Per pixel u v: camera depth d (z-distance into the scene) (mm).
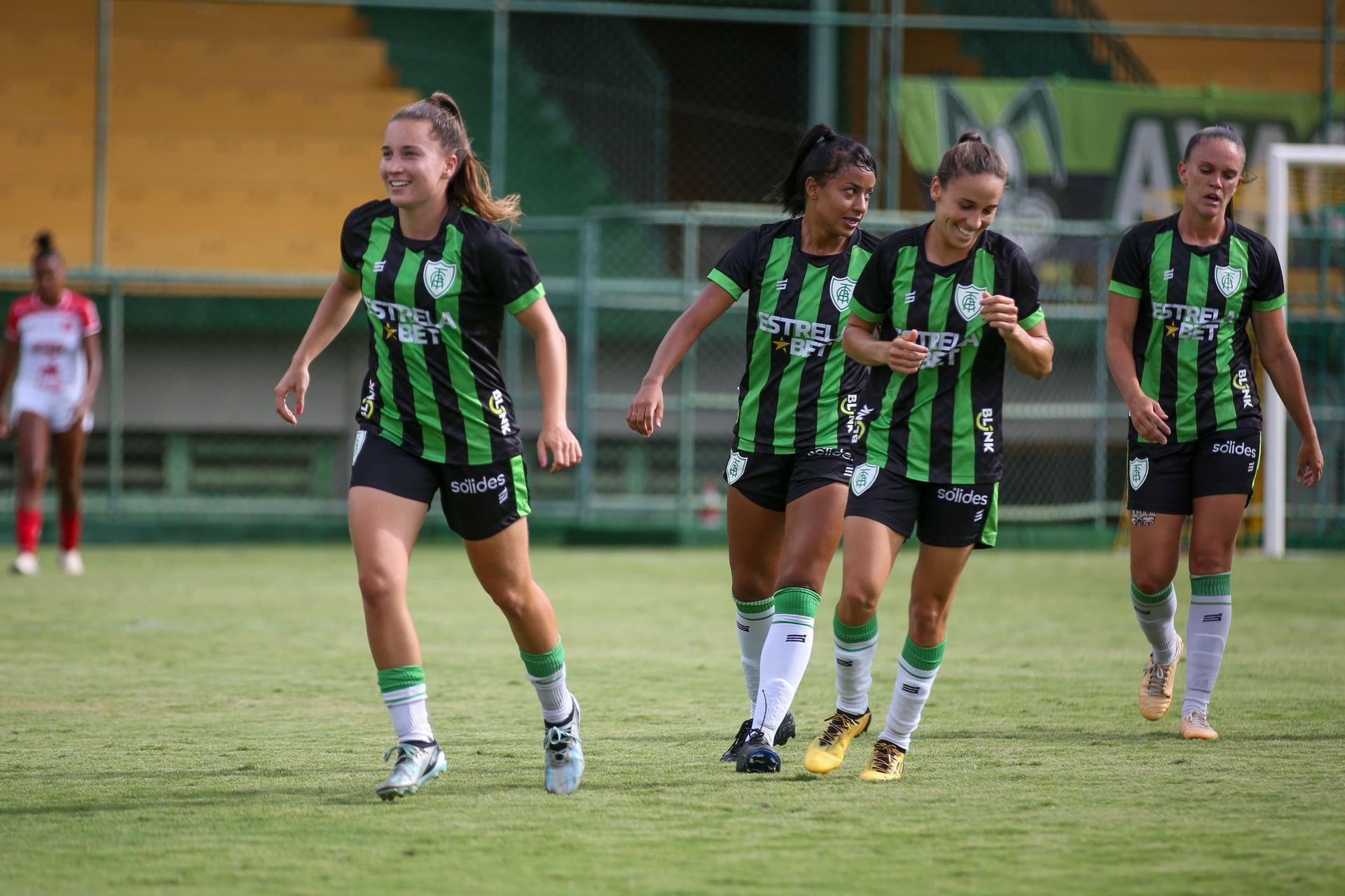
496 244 13219
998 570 42188
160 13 65250
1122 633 27703
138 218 59125
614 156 63906
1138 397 17250
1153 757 15445
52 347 37500
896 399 14328
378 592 13281
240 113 62344
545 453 13422
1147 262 17609
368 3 49281
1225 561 17266
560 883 10508
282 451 52656
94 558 44156
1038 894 10195
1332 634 27438
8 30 62500
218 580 37469
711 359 53812
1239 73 64562
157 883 10523
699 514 52750
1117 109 54031
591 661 23719
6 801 13258
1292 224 51344
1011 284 14156
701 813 12789
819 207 15297
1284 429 46906
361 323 52531
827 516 15180
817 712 18688
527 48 65688
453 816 12656
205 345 52062
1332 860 11070
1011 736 16875
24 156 59531
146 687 20562
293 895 10250
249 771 14664
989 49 61938
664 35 67688
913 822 12383
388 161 13094
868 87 56156
